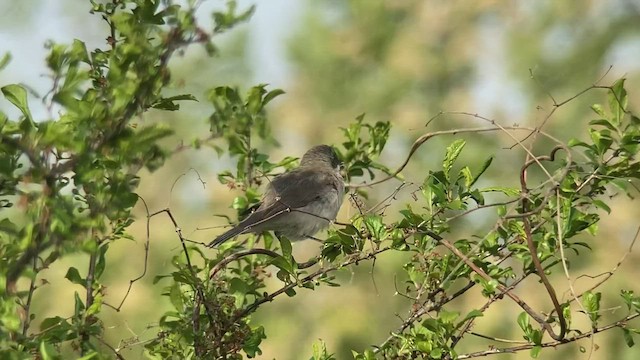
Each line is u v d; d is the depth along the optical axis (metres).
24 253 6.10
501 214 8.41
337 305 18.56
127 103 6.12
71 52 6.21
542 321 7.71
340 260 8.31
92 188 6.25
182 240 7.79
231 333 7.90
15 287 6.16
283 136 21.11
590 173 7.97
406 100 21.17
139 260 16.95
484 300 17.23
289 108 21.30
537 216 8.27
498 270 8.17
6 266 6.10
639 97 20.34
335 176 12.77
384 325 18.53
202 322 7.97
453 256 8.27
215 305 7.85
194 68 16.25
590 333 7.69
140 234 17.08
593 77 20.62
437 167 19.91
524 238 8.23
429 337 7.76
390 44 21.55
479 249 8.28
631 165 7.98
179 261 8.38
